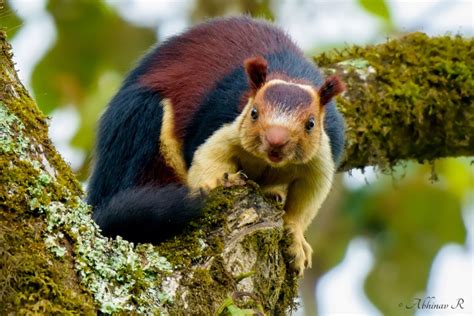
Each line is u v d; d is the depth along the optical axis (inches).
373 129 459.8
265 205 334.6
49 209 269.3
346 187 662.5
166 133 424.5
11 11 437.7
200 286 293.7
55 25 651.5
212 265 303.3
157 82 438.0
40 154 280.7
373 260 669.3
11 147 273.6
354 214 659.4
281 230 337.4
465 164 651.5
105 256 276.8
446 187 654.5
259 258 318.3
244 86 402.6
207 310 289.6
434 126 474.0
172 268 295.1
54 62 645.9
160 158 426.0
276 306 343.9
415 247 662.5
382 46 490.0
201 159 386.6
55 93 639.1
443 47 485.1
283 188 402.0
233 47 439.2
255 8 616.7
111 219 327.0
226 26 457.1
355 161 466.0
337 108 440.5
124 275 276.4
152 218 321.1
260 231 321.4
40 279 253.8
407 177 655.8
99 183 445.4
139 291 275.9
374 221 669.9
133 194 336.8
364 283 668.1
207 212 323.3
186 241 312.3
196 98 419.2
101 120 465.1
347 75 470.3
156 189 345.1
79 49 655.8
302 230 400.5
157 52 461.4
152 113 431.8
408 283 661.9
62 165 286.2
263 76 384.8
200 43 449.4
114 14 665.6
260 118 370.0
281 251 367.6
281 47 441.1
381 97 466.3
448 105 470.6
